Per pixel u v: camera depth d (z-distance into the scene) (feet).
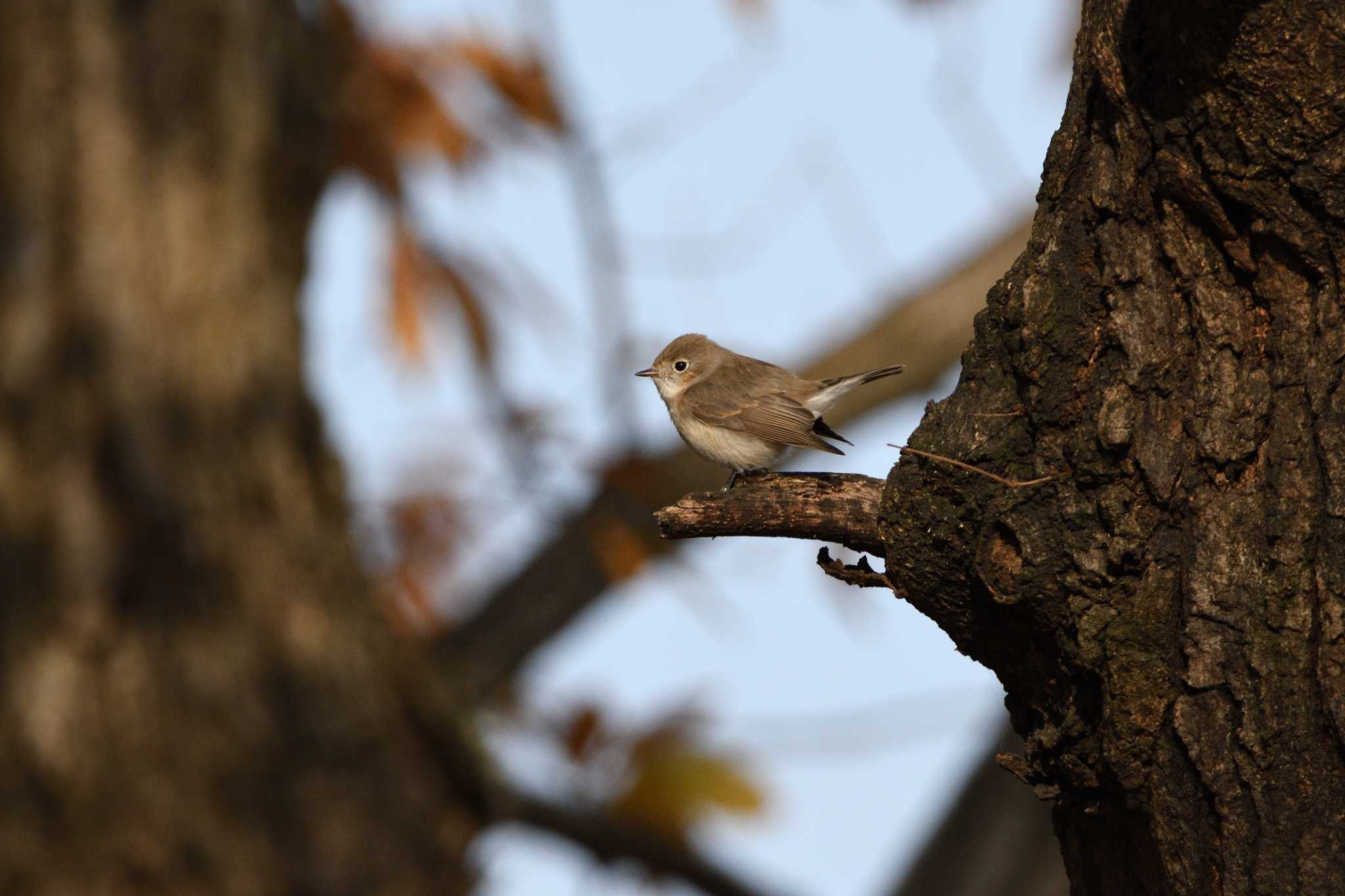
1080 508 20.99
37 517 36.24
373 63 39.96
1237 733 19.48
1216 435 20.20
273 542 38.50
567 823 43.45
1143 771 20.66
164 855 35.42
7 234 37.58
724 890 46.98
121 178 38.17
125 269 37.86
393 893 38.06
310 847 37.04
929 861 46.75
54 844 34.86
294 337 40.88
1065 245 21.65
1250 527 19.86
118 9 38.81
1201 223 20.57
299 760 37.40
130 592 36.35
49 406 36.83
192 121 39.22
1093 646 20.72
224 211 39.34
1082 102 21.80
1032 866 45.16
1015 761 22.99
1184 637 20.07
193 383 38.11
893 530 22.97
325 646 38.55
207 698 36.47
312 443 40.57
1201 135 19.95
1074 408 21.30
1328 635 19.03
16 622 35.73
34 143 37.91
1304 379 19.83
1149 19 20.17
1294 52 18.90
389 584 43.88
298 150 40.88
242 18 40.04
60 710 35.29
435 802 39.81
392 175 39.47
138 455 36.99
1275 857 19.07
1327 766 18.94
